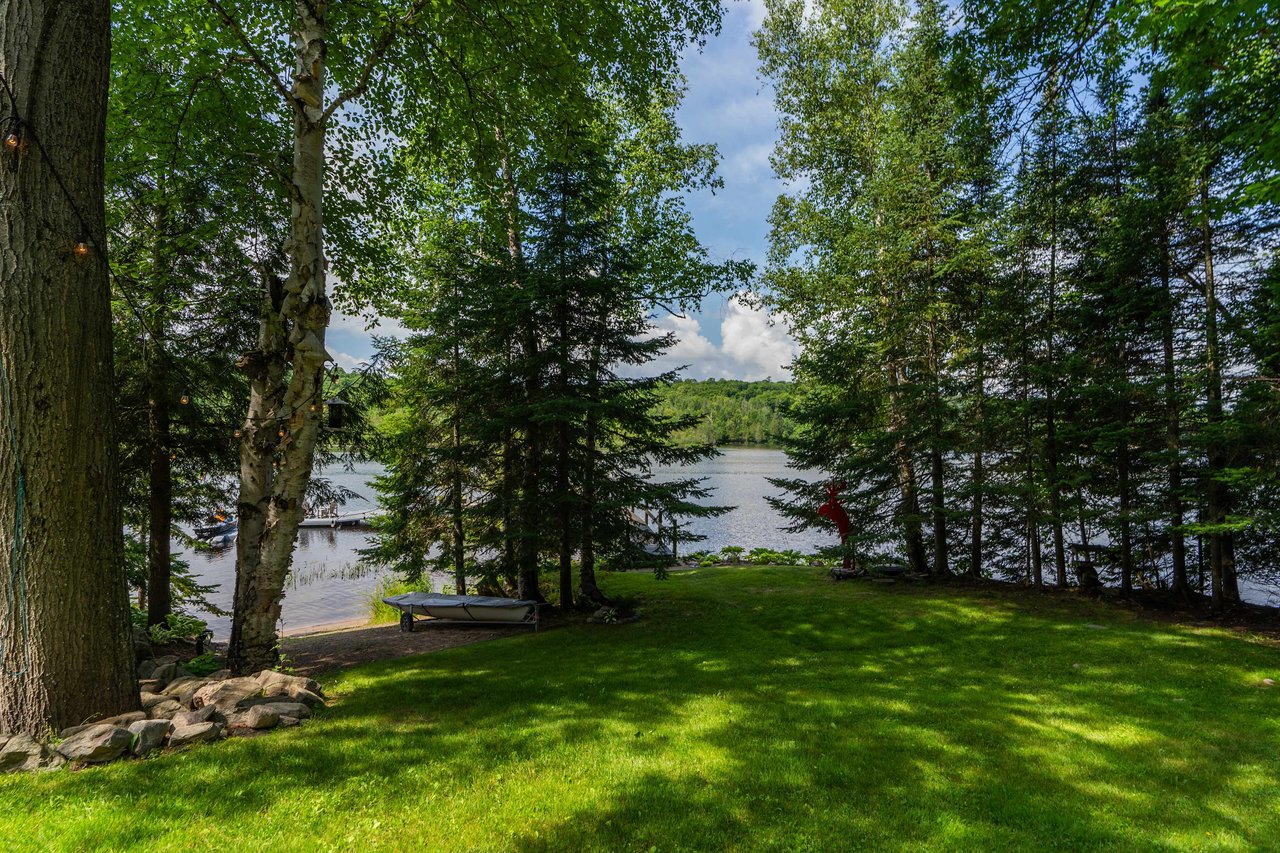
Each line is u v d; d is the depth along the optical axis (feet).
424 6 24.88
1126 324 37.47
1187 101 31.81
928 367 45.24
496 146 33.09
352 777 13.65
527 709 19.22
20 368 14.37
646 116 41.39
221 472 34.45
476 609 34.06
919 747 16.84
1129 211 35.12
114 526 16.06
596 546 38.01
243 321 32.45
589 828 11.92
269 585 21.53
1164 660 27.30
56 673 14.71
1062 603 39.19
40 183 14.62
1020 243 40.27
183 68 29.71
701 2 35.88
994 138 30.37
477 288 38.22
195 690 18.24
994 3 26.86
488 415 37.55
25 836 10.50
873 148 54.39
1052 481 39.47
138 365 29.09
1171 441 35.17
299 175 21.36
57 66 14.87
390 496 46.55
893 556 51.88
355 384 37.91
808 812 13.03
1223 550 36.45
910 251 43.91
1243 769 15.96
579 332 37.06
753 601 41.01
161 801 12.01
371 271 39.47
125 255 29.81
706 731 17.49
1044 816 13.21
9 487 14.34
